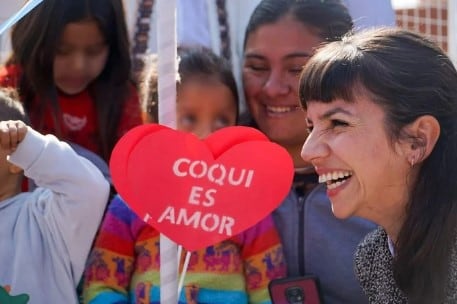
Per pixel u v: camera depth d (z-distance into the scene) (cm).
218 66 225
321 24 227
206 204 159
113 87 250
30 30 242
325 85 164
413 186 166
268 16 229
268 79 228
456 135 165
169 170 158
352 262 213
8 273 197
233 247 209
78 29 242
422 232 164
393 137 162
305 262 216
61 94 248
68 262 198
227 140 161
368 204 168
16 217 202
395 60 163
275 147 161
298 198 221
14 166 203
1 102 211
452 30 324
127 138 158
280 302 194
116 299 202
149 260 205
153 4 298
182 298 201
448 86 165
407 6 374
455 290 166
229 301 203
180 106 220
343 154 163
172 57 157
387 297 182
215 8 281
